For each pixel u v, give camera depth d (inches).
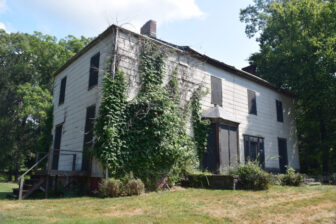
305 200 325.4
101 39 531.8
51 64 1289.4
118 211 282.8
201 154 565.0
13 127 1216.2
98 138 424.8
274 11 1004.6
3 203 348.8
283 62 869.8
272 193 382.0
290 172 513.3
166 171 479.8
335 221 240.8
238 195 366.3
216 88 643.5
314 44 772.6
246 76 727.7
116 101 446.3
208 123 574.6
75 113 581.9
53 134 680.4
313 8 823.7
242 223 236.1
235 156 588.1
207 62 636.7
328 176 687.7
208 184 470.6
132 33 505.7
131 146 446.3
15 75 1255.5
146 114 472.1
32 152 1267.2
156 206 301.9
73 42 1373.0
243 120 693.9
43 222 237.5
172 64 559.5
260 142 733.3
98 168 442.0
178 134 519.5
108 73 460.4
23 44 1311.5
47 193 463.5
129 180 399.9
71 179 514.9
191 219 243.9
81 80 587.2
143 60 506.0
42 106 1149.1
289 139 847.1
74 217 259.1
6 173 1358.3
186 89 568.7
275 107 820.6
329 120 845.8
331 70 784.3
